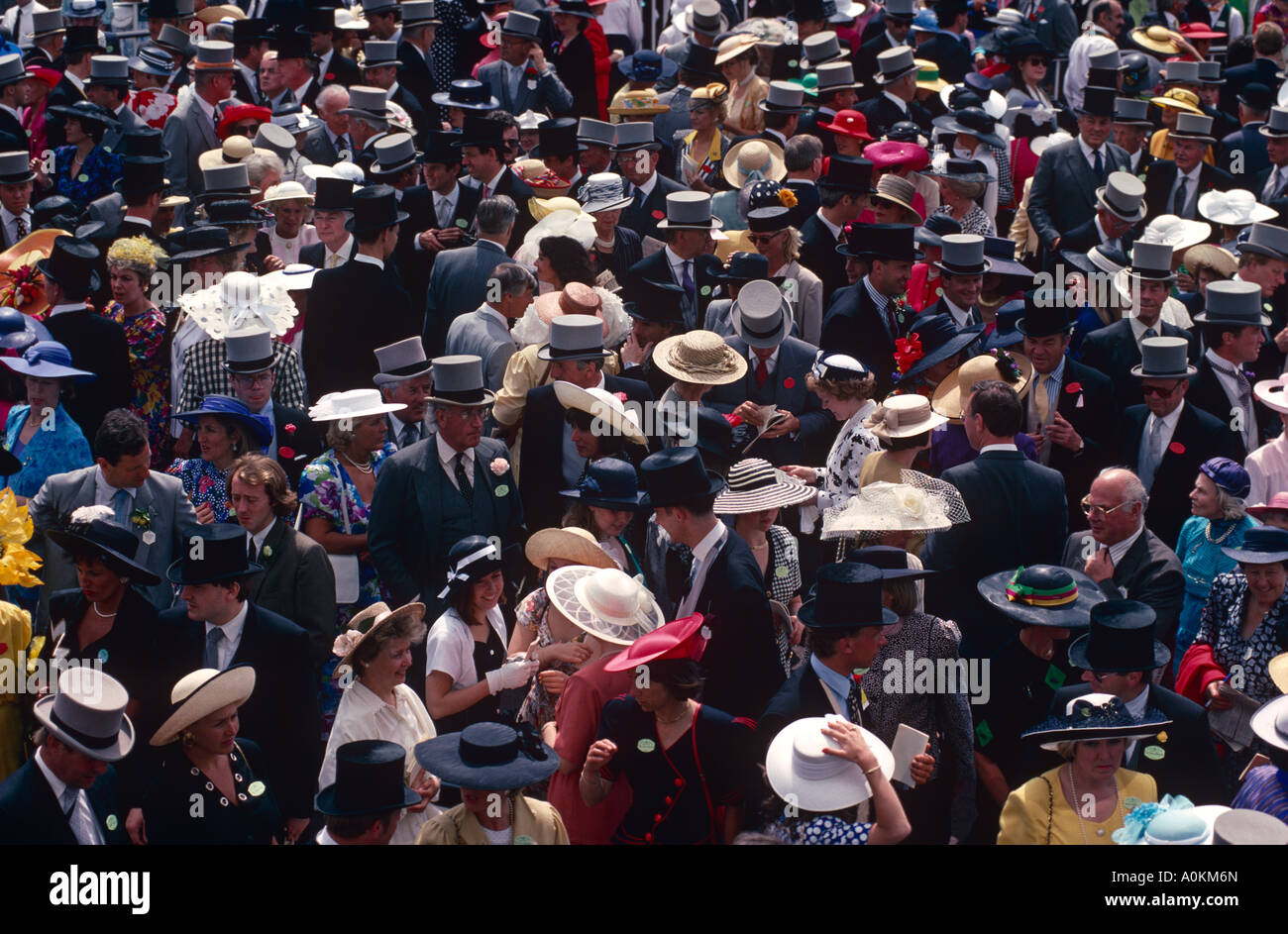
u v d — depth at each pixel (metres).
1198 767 5.18
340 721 5.46
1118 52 14.77
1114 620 5.14
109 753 4.76
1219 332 8.23
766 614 5.75
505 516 6.98
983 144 12.18
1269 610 6.06
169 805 5.09
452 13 14.91
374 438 7.03
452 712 5.91
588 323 7.20
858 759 4.61
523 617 6.16
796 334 8.91
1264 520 6.68
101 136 11.95
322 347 8.60
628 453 7.38
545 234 9.23
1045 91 16.12
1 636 5.63
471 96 12.55
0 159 10.89
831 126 11.68
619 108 12.48
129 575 5.70
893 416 6.98
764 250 8.91
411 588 6.72
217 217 9.30
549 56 14.92
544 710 5.92
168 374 8.64
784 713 5.22
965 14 16.16
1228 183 12.96
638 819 4.98
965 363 7.86
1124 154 11.89
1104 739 4.66
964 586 6.59
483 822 4.73
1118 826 4.77
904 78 13.45
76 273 8.16
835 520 6.51
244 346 7.33
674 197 9.23
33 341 7.66
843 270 9.78
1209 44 16.98
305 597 6.32
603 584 5.75
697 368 7.56
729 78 12.84
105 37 15.73
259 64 13.54
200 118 11.96
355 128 12.10
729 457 7.23
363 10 14.16
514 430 7.75
